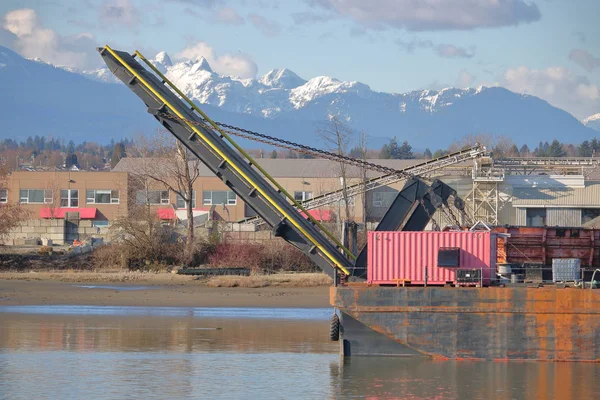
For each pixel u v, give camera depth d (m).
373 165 104.69
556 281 95.06
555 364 88.88
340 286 92.88
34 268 190.38
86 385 82.25
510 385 81.50
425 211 104.19
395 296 90.81
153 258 192.75
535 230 127.19
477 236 92.69
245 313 136.75
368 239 93.56
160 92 99.31
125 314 134.38
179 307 143.50
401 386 81.62
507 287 90.56
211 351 100.81
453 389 80.31
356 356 92.19
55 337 110.69
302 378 85.38
